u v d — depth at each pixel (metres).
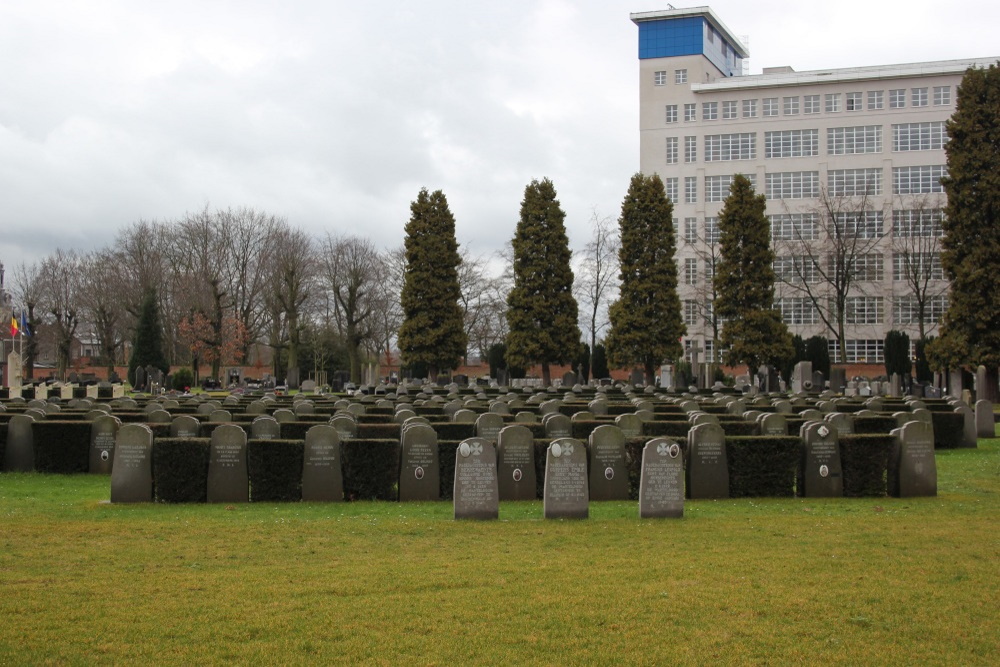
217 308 71.00
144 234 81.81
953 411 28.52
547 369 64.12
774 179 88.12
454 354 65.06
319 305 81.75
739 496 16.98
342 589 9.81
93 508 15.70
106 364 83.50
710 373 58.81
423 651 7.97
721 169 89.44
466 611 9.03
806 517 14.38
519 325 63.47
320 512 15.30
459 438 21.41
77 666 7.60
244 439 16.59
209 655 7.86
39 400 32.22
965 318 43.50
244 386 63.53
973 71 44.12
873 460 17.05
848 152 86.50
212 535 12.86
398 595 9.60
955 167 43.97
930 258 71.50
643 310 58.22
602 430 16.45
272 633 8.42
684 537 12.62
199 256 81.50
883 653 7.88
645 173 91.12
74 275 83.50
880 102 85.75
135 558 11.36
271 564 11.03
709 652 7.94
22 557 11.40
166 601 9.35
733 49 101.31
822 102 87.12
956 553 11.55
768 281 54.00
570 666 7.64
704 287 79.88
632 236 58.84
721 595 9.57
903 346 59.16
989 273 42.94
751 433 21.59
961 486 18.50
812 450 17.05
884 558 11.27
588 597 9.50
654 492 14.23
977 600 9.37
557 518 14.09
